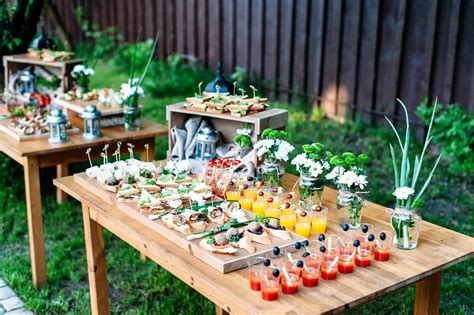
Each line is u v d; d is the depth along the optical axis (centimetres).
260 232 261
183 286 423
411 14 682
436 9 650
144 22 1107
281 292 224
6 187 562
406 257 255
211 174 330
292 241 259
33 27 618
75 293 412
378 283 232
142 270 448
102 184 327
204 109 356
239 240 254
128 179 328
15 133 432
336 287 228
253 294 222
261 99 359
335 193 334
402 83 707
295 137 717
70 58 531
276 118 341
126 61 1060
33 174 408
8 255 472
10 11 616
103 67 1105
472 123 589
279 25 845
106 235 501
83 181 343
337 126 762
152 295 414
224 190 315
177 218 272
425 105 652
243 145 334
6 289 423
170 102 875
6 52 607
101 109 461
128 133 445
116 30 1170
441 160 642
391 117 720
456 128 594
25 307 400
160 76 993
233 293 223
